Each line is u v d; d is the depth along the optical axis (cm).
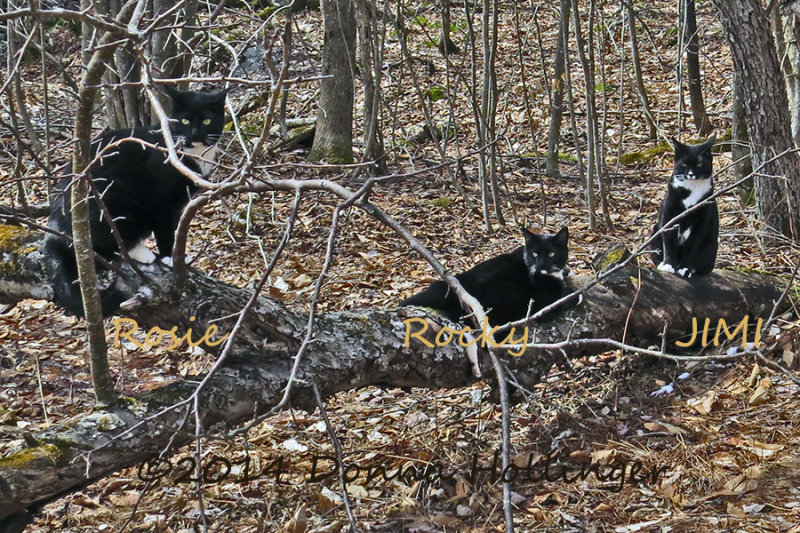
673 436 448
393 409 523
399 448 472
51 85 1202
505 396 326
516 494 415
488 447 466
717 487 394
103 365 380
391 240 776
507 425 316
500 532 383
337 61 966
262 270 716
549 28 1491
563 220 820
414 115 1193
